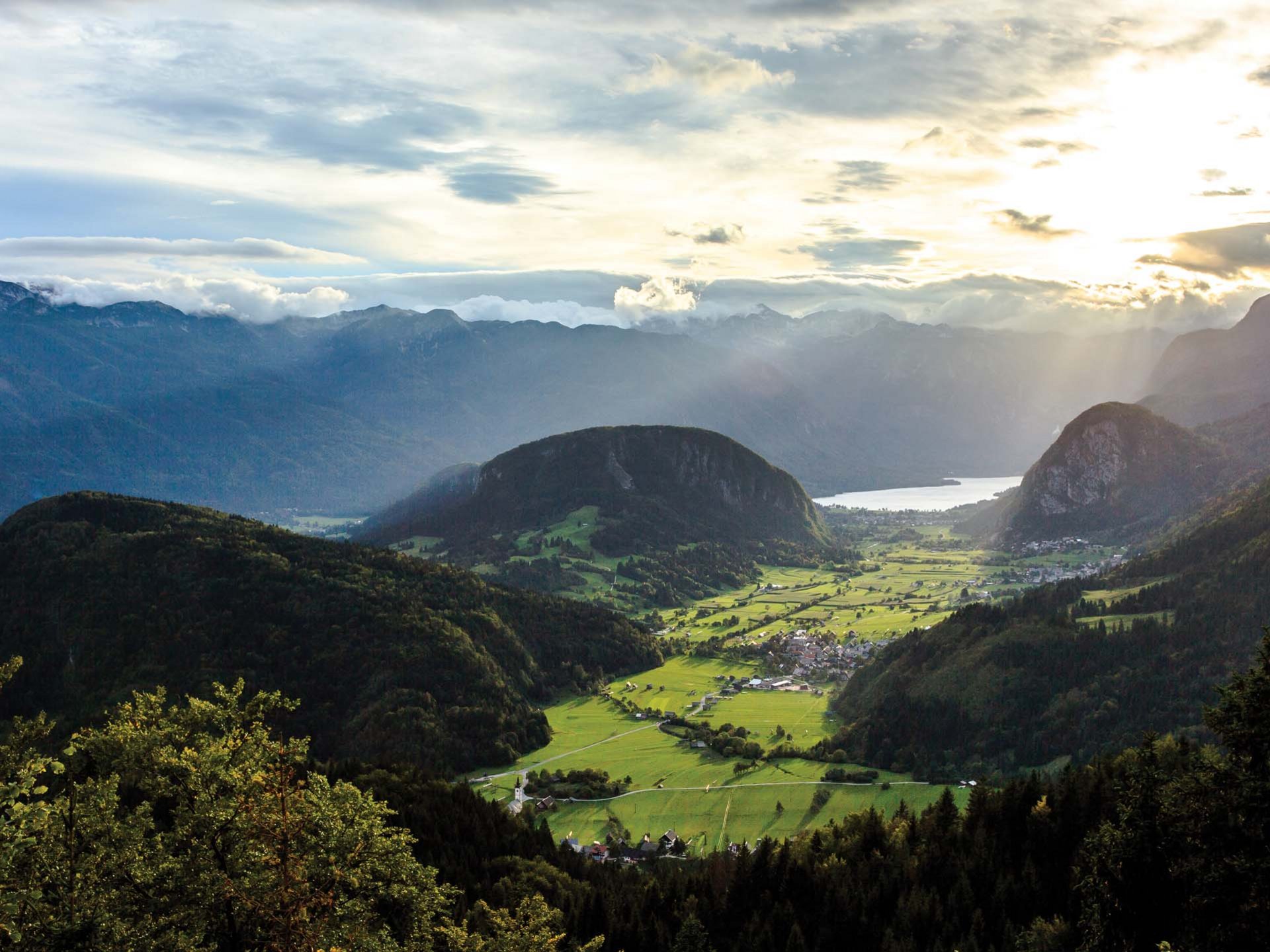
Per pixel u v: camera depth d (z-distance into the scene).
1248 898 57.00
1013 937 98.75
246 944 62.12
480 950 79.81
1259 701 61.16
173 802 105.69
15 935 51.69
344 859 65.69
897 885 117.06
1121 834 68.81
